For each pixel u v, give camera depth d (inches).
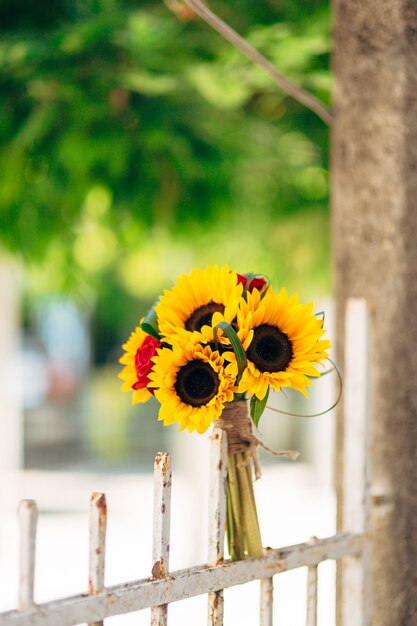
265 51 192.7
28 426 810.2
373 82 113.5
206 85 186.2
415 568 110.4
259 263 282.8
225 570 82.6
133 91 184.2
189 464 307.1
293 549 90.0
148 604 75.5
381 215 112.5
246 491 86.7
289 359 82.6
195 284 84.0
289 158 242.7
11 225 205.0
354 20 115.3
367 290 113.4
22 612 67.2
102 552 72.4
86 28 175.0
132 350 87.1
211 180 198.7
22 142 177.6
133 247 234.1
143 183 191.5
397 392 110.3
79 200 198.1
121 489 468.4
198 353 80.1
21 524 67.5
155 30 188.4
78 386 1160.2
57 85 176.6
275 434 715.4
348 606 98.7
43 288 255.0
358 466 98.7
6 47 178.1
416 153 112.0
